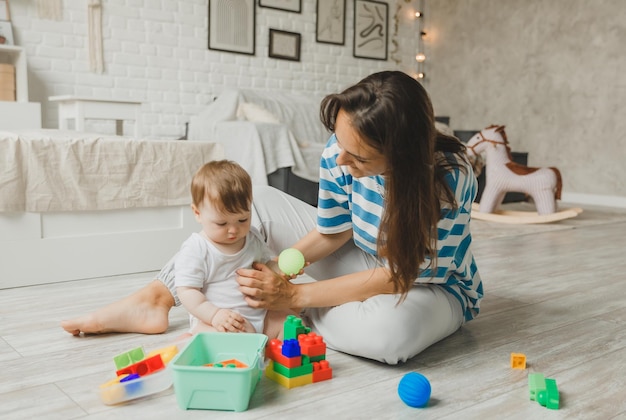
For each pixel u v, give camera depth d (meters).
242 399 0.96
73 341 1.30
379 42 5.54
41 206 1.75
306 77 5.04
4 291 1.71
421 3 5.91
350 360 1.21
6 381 1.08
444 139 1.10
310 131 4.30
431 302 1.21
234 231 1.22
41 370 1.13
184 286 1.23
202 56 4.43
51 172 1.77
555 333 1.42
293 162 3.39
